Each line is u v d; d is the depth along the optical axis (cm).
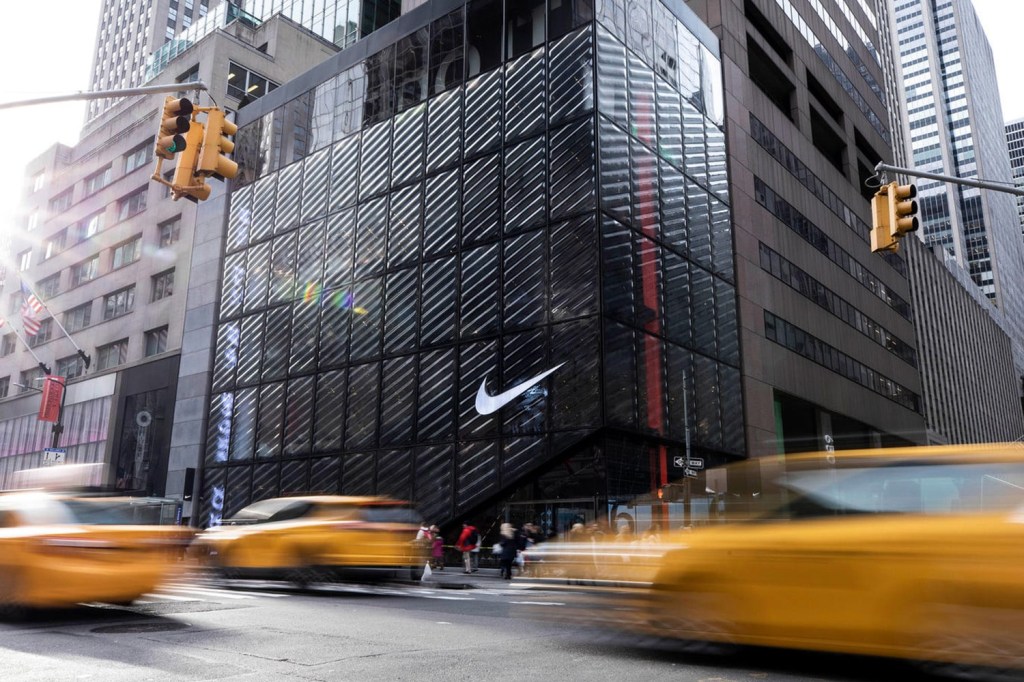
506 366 2844
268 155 4066
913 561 550
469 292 3030
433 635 817
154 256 4556
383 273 3344
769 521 630
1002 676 523
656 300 2962
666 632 659
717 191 3572
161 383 4169
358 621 930
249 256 3975
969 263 15538
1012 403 13662
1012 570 513
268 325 3759
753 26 4347
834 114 5350
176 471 3884
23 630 815
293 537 1352
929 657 534
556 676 592
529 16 3141
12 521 912
